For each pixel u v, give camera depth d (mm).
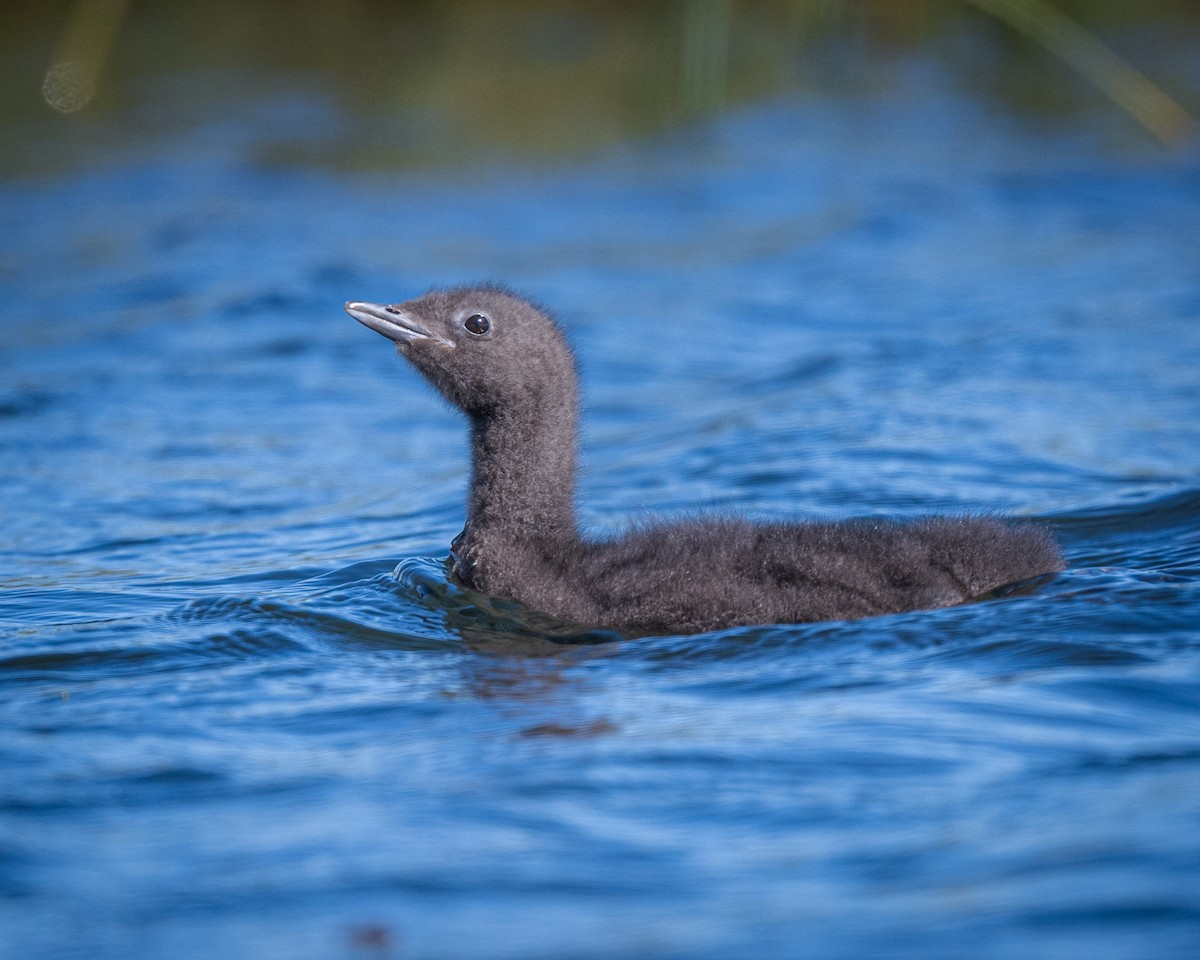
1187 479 14656
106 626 10977
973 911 6438
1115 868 6703
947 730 8430
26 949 6531
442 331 11922
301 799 7887
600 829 7461
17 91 34812
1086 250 25703
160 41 38688
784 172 31141
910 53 39375
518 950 6387
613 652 10336
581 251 26359
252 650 10453
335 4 41250
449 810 7695
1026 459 15555
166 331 22141
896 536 11188
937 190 29672
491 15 40719
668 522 12094
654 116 34031
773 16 39000
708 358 20875
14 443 17547
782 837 7305
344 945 6484
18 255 25719
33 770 8281
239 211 28203
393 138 32750
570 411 12070
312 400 19453
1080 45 30812
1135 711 8602
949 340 20844
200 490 15875
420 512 14922
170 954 6469
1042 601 10531
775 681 9484
